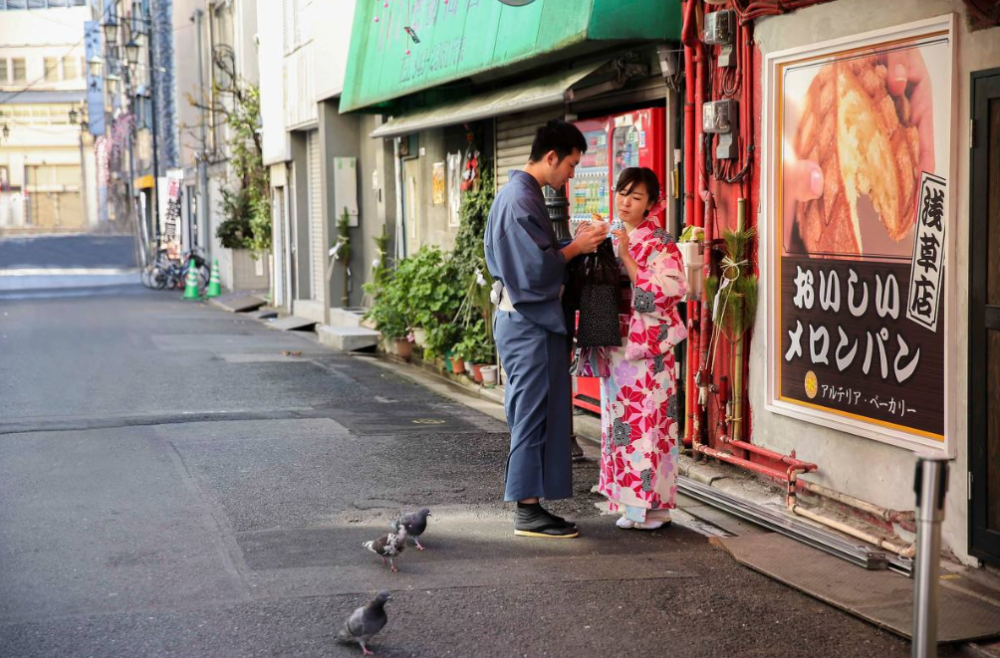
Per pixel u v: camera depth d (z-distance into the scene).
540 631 4.77
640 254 6.01
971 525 5.31
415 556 5.76
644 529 6.29
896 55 5.78
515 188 5.93
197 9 31.66
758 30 6.98
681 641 4.70
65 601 5.05
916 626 3.68
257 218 24.27
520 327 5.98
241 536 6.09
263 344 16.30
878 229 5.94
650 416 6.11
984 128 5.15
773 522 6.21
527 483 6.04
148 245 45.72
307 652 4.52
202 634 4.68
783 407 6.77
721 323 7.14
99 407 10.33
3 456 8.05
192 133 33.19
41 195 86.62
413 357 13.91
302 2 19.19
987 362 5.17
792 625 4.89
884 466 5.95
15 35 85.56
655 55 8.31
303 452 8.26
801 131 6.59
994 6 5.09
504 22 9.52
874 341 5.99
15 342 16.28
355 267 18.23
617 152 8.83
